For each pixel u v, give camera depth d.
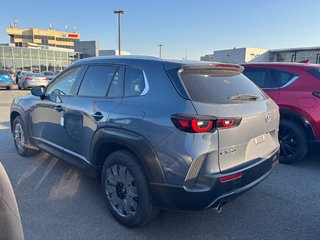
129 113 2.74
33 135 4.52
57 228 2.88
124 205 2.92
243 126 2.61
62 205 3.34
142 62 2.95
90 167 3.31
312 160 5.00
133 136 2.66
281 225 2.99
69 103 3.58
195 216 3.14
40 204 3.35
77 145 3.49
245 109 2.68
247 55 50.94
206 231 2.88
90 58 3.69
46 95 4.15
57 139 3.90
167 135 2.45
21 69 49.62
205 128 2.37
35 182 3.95
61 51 55.59
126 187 2.87
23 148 4.87
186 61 2.83
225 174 2.47
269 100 3.25
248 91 3.02
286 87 4.63
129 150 2.83
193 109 2.41
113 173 3.00
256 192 3.73
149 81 2.78
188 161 2.37
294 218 3.12
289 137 4.68
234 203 3.44
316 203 3.46
